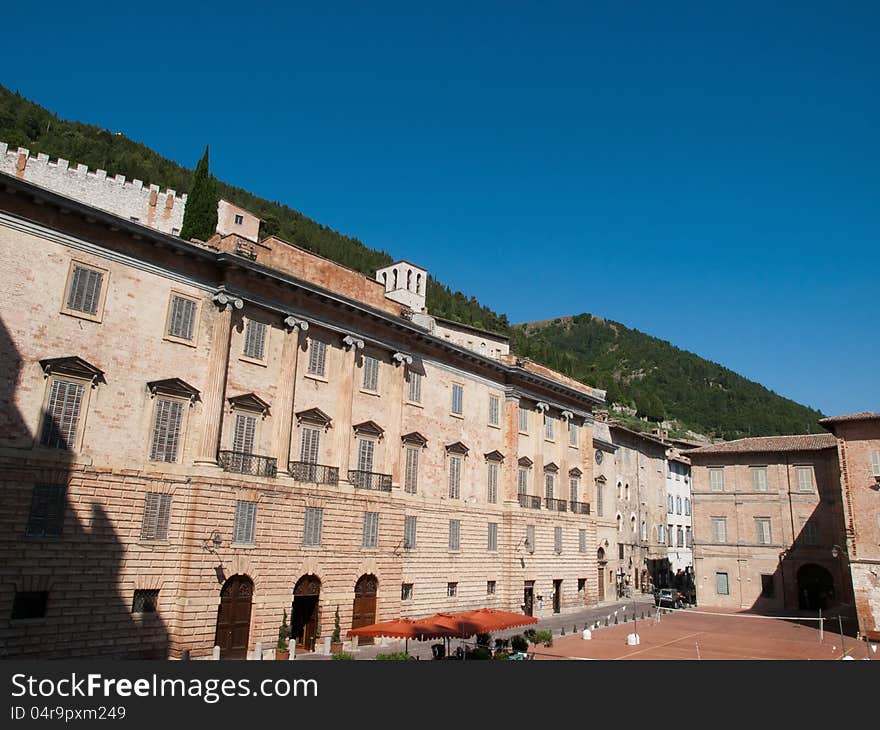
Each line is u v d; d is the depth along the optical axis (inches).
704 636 1904.5
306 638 1534.2
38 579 1134.4
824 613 2514.8
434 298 7628.0
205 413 1392.7
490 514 2150.6
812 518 2664.9
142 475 1288.1
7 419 1142.3
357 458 1718.8
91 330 1266.0
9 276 1176.2
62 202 1226.6
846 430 2074.3
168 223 3127.5
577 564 2479.1
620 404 7765.8
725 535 2817.4
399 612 1736.0
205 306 1448.1
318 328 1673.2
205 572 1326.3
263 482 1459.2
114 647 1204.5
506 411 2290.8
